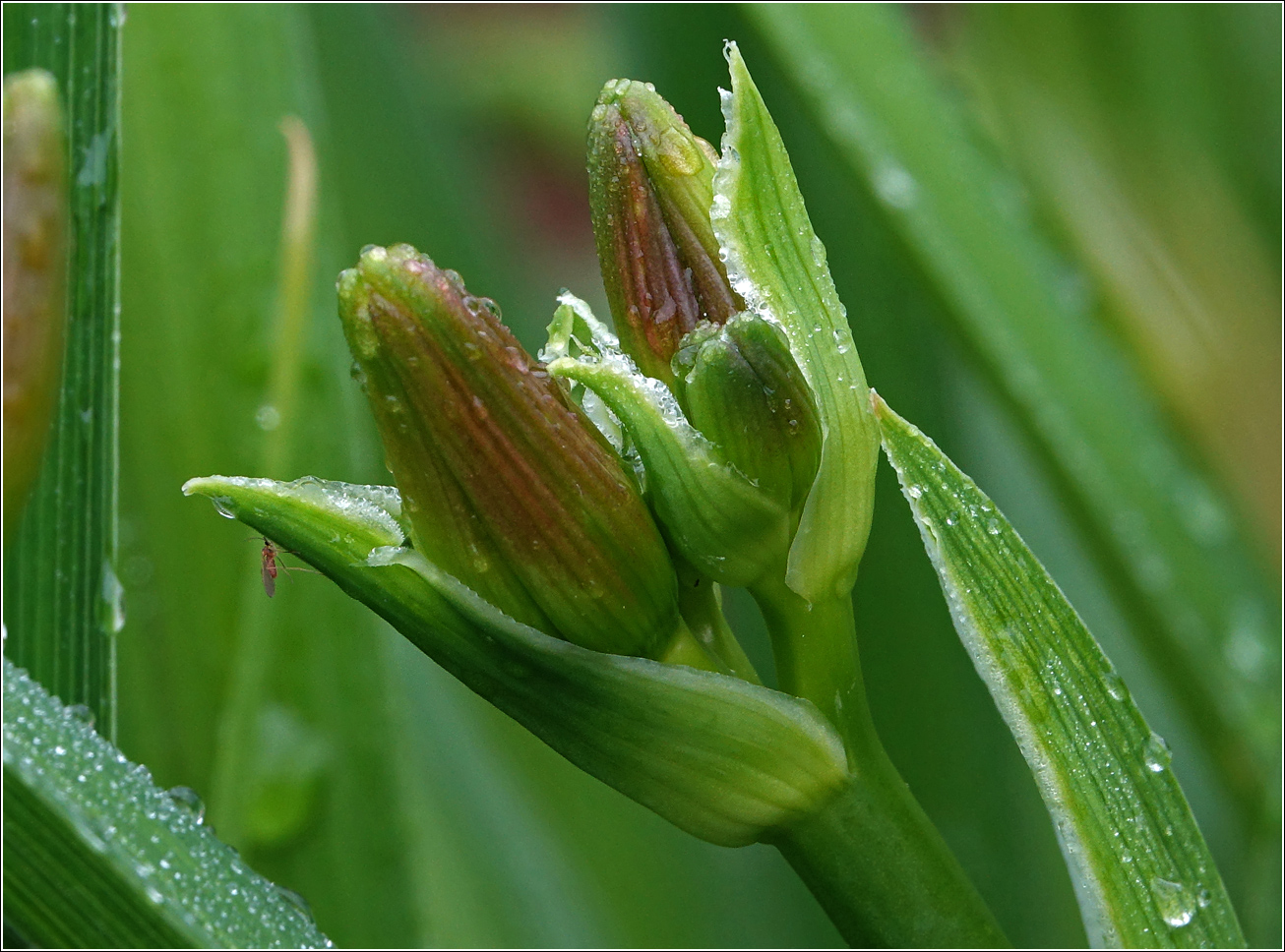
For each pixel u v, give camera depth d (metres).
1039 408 0.38
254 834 0.36
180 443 0.37
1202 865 0.32
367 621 0.37
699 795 0.31
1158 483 0.38
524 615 0.31
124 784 0.31
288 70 0.37
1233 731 0.39
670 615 0.31
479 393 0.30
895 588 0.43
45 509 0.32
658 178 0.31
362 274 0.30
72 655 0.32
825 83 0.38
